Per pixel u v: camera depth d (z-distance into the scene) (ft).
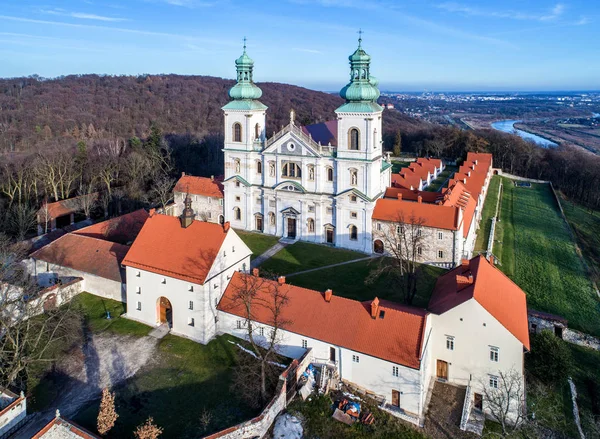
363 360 176.04
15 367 181.88
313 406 168.66
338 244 319.68
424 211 294.25
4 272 225.97
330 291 193.26
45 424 164.55
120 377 187.21
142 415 167.22
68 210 376.89
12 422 161.68
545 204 480.23
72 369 191.93
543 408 176.65
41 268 267.59
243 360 193.16
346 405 168.86
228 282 219.61
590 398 185.98
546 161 637.30
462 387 181.68
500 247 339.36
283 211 334.03
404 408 170.91
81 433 148.25
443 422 166.91
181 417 165.89
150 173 464.24
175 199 386.93
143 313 225.15
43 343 207.10
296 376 176.24
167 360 196.65
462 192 356.59
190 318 209.97
